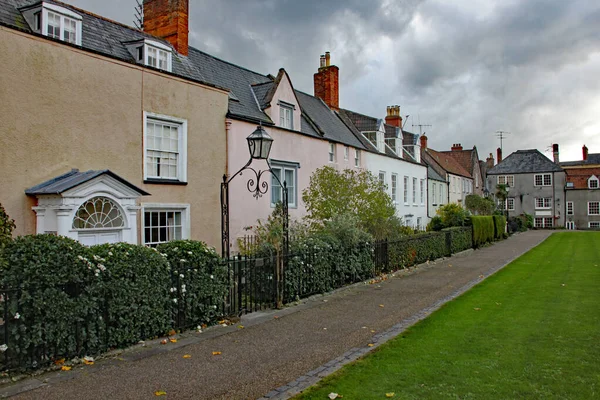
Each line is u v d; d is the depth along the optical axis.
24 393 5.13
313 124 21.38
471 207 41.03
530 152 62.19
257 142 10.23
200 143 13.76
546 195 59.41
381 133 28.56
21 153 9.37
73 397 5.05
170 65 13.94
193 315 7.90
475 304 10.11
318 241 11.80
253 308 9.75
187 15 16.20
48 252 5.89
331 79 27.66
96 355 6.34
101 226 10.34
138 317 6.87
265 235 12.87
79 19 11.52
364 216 16.11
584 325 8.01
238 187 15.26
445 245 21.61
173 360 6.34
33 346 5.67
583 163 71.38
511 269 16.62
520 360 6.18
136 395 5.15
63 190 9.06
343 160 23.00
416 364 6.08
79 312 6.05
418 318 8.96
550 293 11.26
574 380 5.43
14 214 9.24
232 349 6.90
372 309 9.85
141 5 19.75
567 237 36.28
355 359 6.40
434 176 38.94
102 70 10.98
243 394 5.21
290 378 5.72
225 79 17.73
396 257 16.14
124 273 6.67
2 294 5.74
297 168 18.97
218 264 8.41
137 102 11.84
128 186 10.77
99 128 10.90
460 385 5.34
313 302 10.59
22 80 9.40
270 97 17.72
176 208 12.97
